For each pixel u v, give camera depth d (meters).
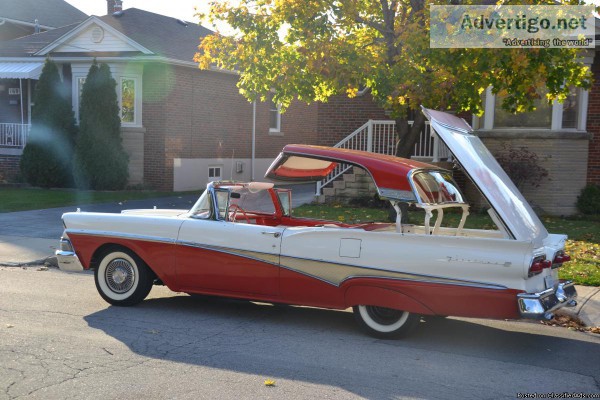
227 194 7.45
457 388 5.29
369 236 6.56
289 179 8.03
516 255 5.96
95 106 20.69
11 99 24.86
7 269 10.28
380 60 11.53
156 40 22.66
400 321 6.57
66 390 5.02
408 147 11.79
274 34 12.13
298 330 7.00
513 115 16.31
